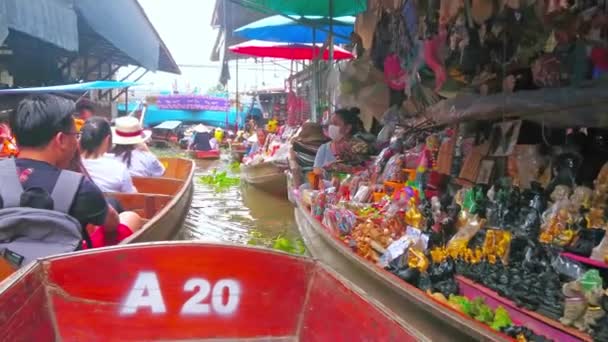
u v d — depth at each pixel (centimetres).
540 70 441
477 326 302
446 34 555
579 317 309
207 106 3306
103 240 368
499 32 471
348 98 823
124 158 714
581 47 409
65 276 256
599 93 370
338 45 1346
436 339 338
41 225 292
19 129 308
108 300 265
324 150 768
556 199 396
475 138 505
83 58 1449
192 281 275
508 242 394
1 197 297
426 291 402
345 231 521
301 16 973
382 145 719
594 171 402
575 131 425
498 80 496
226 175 1617
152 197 532
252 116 2738
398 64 701
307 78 1463
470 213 449
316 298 272
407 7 650
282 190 1149
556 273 352
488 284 378
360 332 230
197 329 275
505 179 459
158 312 271
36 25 726
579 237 358
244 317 278
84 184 313
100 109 1540
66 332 255
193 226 881
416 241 448
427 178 534
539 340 312
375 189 579
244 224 904
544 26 432
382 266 445
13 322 212
